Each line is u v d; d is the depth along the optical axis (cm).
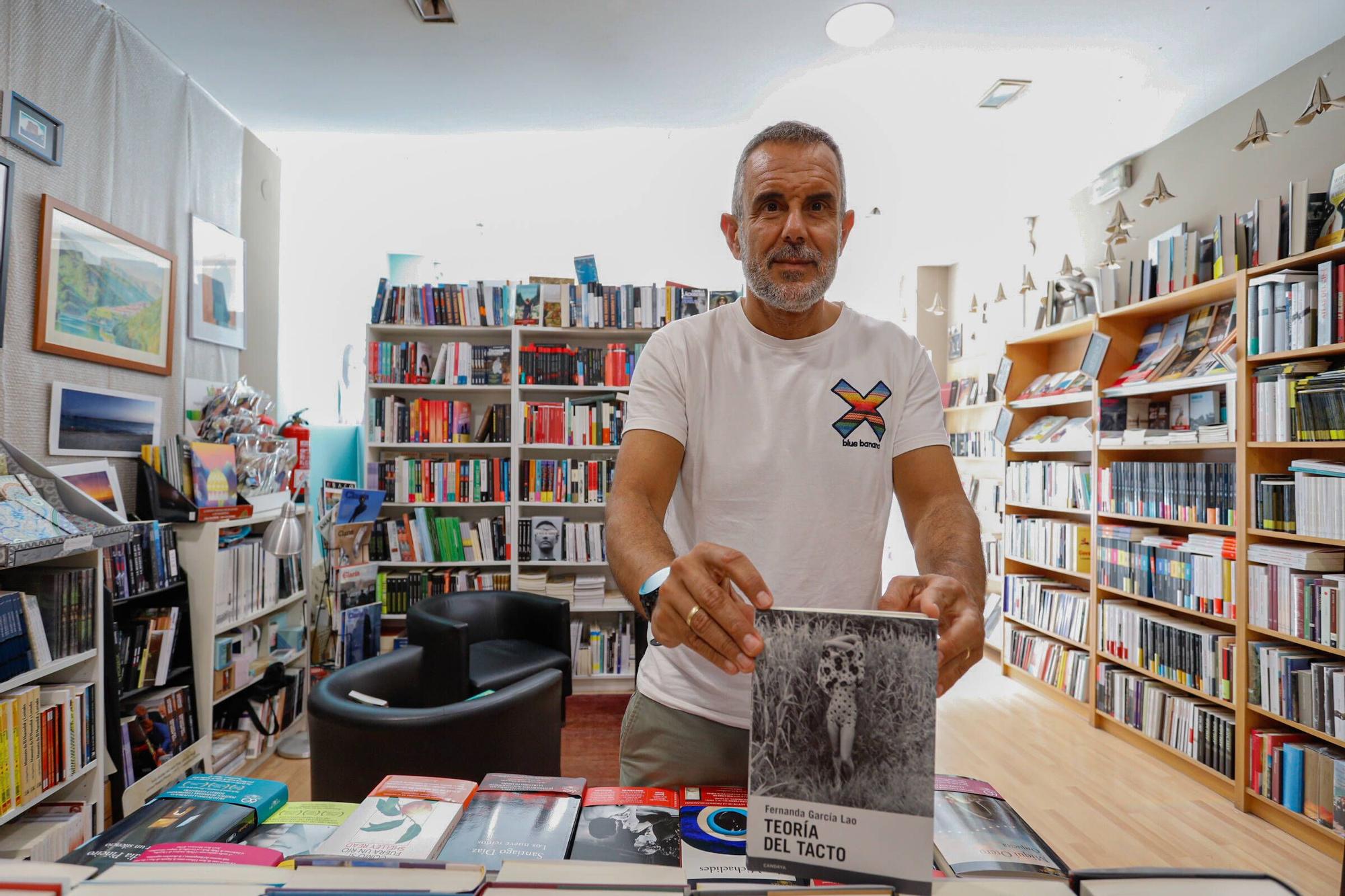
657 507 101
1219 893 60
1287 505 254
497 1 277
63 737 194
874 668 57
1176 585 306
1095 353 352
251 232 380
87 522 207
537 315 421
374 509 368
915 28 289
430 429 418
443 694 277
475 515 447
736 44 308
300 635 348
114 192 274
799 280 97
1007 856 67
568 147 450
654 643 114
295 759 310
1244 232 290
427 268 485
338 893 59
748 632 59
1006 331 493
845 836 56
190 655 270
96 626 208
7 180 222
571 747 334
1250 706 265
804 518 104
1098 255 411
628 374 427
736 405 106
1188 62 297
